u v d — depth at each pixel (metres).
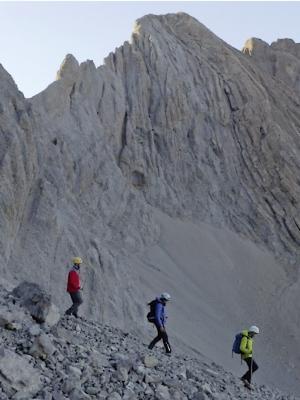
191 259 52.62
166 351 18.78
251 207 63.03
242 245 58.69
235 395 16.03
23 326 12.23
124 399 10.86
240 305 50.16
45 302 13.33
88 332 16.05
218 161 65.00
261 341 46.72
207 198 61.69
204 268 52.53
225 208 62.19
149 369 13.72
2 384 9.34
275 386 40.56
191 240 55.25
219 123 67.44
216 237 58.19
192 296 47.41
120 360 12.54
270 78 80.69
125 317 35.12
